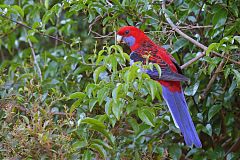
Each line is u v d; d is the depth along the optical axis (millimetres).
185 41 10430
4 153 8664
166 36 10812
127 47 11867
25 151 8492
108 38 11359
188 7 10516
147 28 11648
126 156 9898
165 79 9664
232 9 10039
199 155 10703
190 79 10555
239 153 10812
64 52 12531
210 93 10617
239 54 9945
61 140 8562
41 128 8508
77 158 8727
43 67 12062
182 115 9656
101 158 9422
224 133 11242
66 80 11234
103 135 9289
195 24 10984
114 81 8820
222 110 10922
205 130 10367
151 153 10023
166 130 10406
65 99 10359
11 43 13016
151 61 9898
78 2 10336
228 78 10703
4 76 10812
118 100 8453
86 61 11438
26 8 12109
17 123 8859
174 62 10102
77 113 9820
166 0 10945
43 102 9875
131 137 10055
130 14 10594
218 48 9289
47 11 10703
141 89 8883
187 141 9422
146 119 8711
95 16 11234
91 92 8773
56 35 12406
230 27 10266
